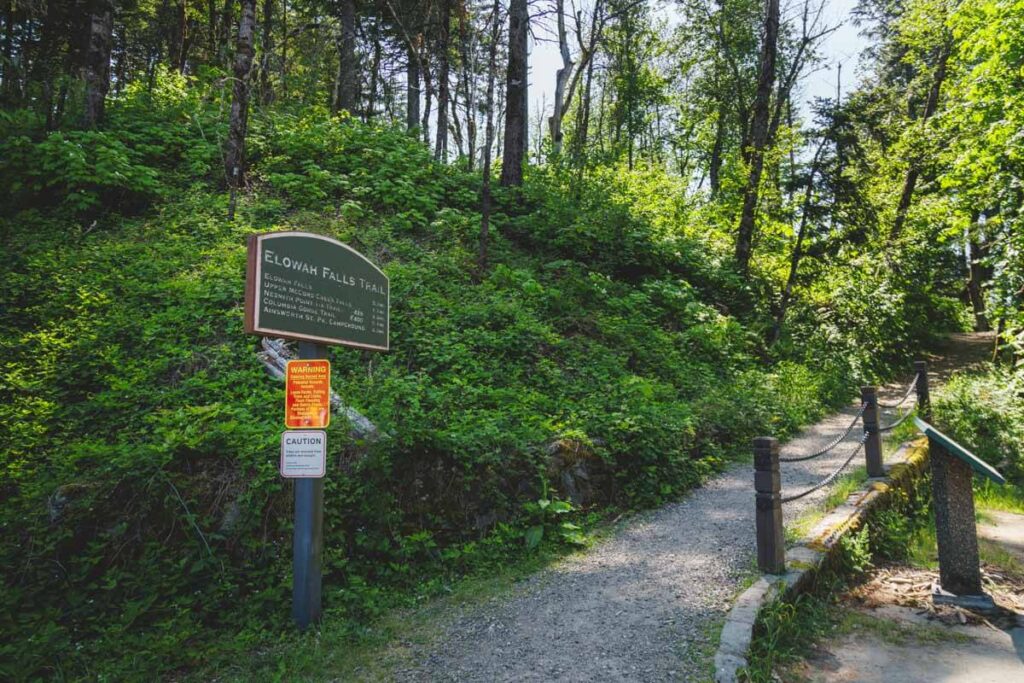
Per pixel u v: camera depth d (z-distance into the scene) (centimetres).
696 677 357
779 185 1705
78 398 724
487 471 635
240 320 847
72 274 910
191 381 718
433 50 2047
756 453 504
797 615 454
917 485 811
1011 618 486
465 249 1257
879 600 521
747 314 1593
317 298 461
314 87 2517
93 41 1348
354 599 493
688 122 3058
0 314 825
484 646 418
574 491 690
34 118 1262
